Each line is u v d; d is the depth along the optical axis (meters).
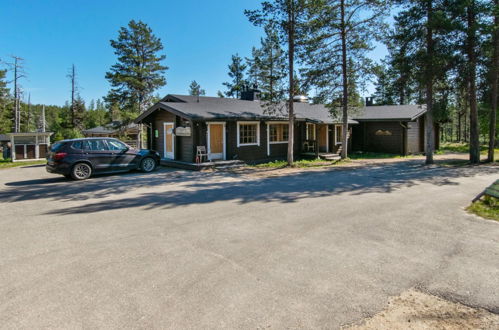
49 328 2.71
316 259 4.13
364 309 2.97
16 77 32.69
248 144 16.66
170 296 3.23
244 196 8.20
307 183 10.15
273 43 15.82
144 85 32.22
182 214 6.46
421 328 2.69
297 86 15.66
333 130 21.20
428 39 14.14
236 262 4.06
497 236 4.98
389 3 14.86
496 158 18.39
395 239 4.86
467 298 3.15
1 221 6.04
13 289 3.40
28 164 17.91
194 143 14.67
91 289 3.39
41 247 4.64
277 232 5.25
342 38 16.44
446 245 4.59
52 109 81.06
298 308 2.99
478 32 13.13
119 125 30.78
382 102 32.16
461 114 36.56
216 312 2.94
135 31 32.84
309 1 13.44
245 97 21.17
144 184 10.21
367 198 7.81
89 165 11.46
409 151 22.34
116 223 5.85
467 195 8.13
